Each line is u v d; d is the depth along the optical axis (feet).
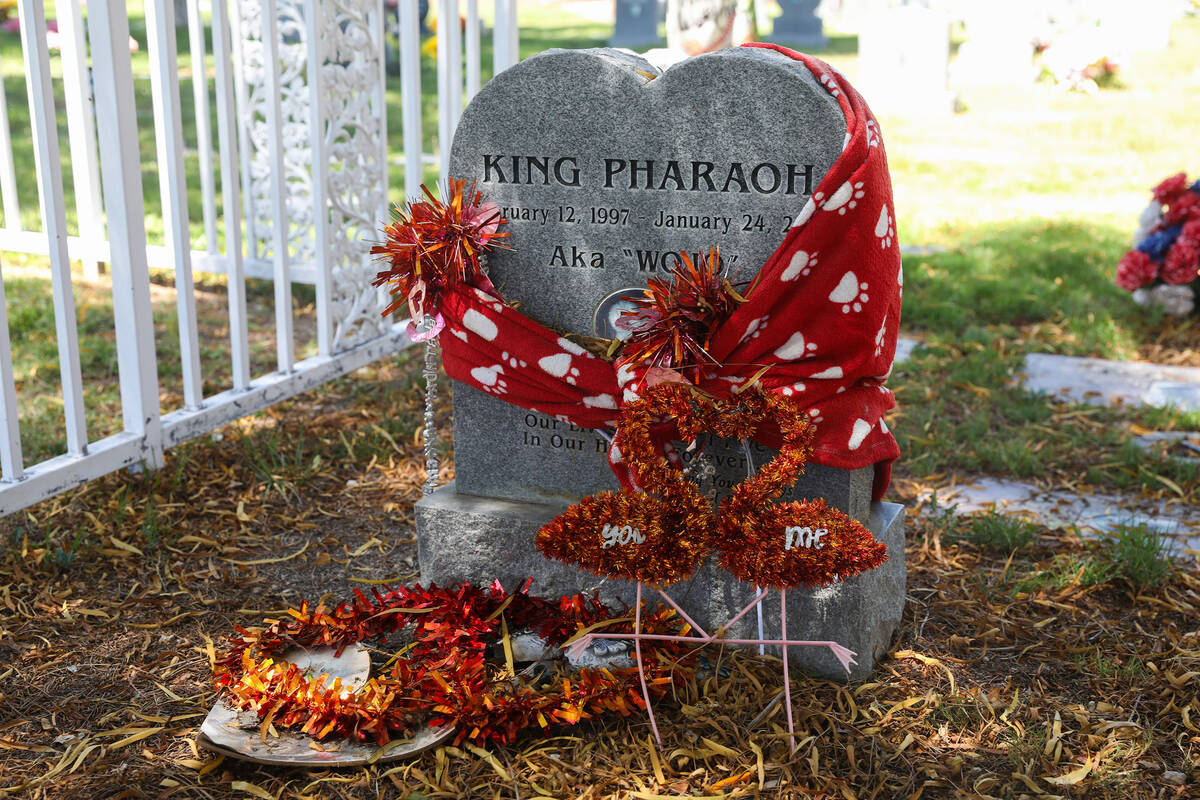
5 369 13.50
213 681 10.92
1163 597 13.05
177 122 15.57
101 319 22.97
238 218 16.92
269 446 17.10
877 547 9.93
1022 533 14.43
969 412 19.30
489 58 61.21
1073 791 9.65
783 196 10.44
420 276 11.35
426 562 12.50
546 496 12.25
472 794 9.57
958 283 26.63
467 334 11.71
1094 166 40.24
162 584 13.23
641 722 10.52
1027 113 50.11
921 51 50.52
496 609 11.65
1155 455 17.16
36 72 13.52
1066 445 17.79
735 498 10.25
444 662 10.69
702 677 11.15
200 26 23.12
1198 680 11.20
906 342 23.25
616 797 9.53
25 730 10.45
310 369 18.62
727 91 10.35
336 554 14.26
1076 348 22.66
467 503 12.34
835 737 10.23
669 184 10.82
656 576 10.20
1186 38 75.10
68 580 13.29
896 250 10.56
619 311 11.40
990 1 57.52
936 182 38.11
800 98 10.14
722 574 11.42
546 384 11.46
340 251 19.16
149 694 11.07
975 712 10.78
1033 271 27.73
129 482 15.76
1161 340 23.13
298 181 24.09
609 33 81.20
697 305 10.47
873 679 11.39
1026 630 12.35
